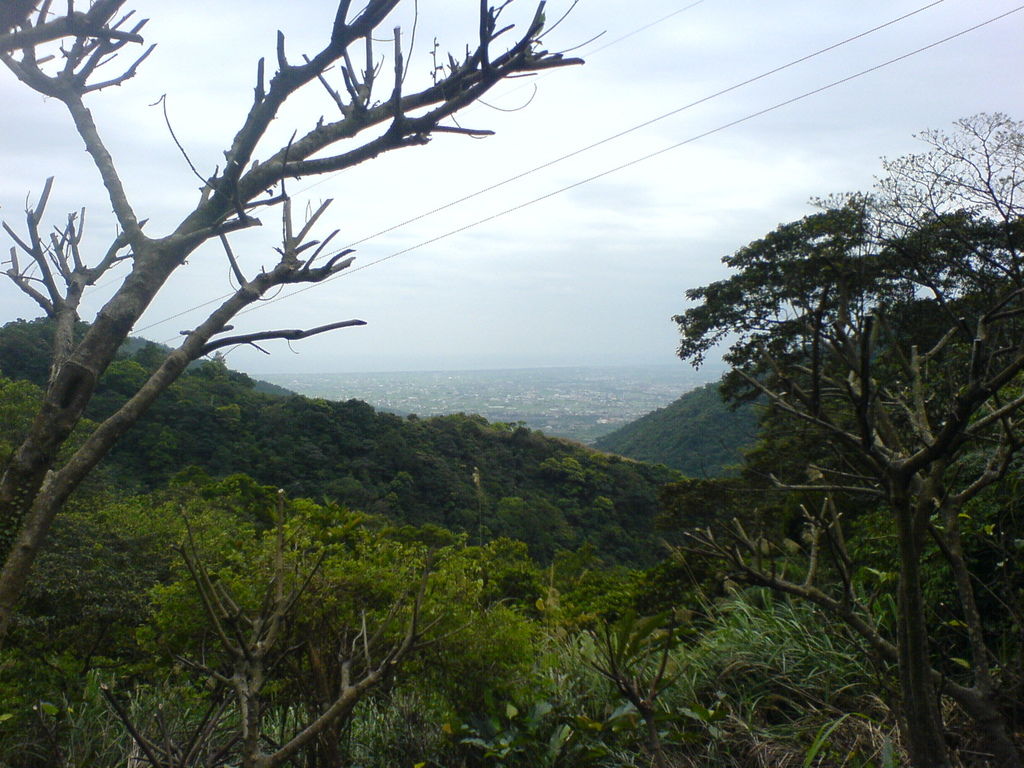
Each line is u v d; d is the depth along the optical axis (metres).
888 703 2.66
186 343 1.64
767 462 8.70
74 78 2.02
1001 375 1.49
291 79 1.74
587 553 10.91
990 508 2.86
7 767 2.77
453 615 2.86
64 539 6.34
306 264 1.75
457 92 1.86
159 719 2.00
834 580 3.59
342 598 2.74
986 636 2.83
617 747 2.82
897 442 1.89
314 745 2.64
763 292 14.05
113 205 1.85
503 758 2.65
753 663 3.16
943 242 11.14
